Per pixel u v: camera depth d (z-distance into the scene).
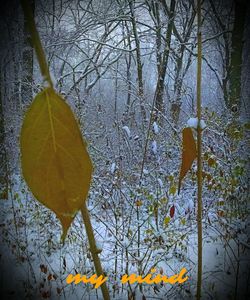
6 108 4.84
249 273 2.44
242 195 3.38
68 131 0.31
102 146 3.76
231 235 2.74
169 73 7.38
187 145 0.51
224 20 7.42
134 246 2.83
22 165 0.31
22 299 2.42
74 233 2.91
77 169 0.31
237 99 4.95
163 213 3.13
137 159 3.59
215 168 3.30
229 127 3.91
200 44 0.52
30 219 3.39
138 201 2.75
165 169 3.64
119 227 2.69
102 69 7.94
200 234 0.55
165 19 7.12
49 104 0.31
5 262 2.81
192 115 4.36
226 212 3.05
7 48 5.76
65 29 7.22
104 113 4.49
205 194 3.29
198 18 0.52
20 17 5.44
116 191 3.09
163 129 3.84
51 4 7.65
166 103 5.37
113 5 7.68
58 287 2.55
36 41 0.31
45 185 0.31
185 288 2.40
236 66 5.57
